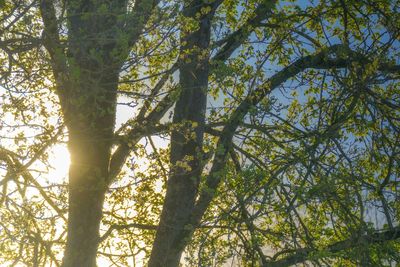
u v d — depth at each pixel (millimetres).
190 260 10867
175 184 13117
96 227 12617
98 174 12125
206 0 10109
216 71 10344
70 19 9062
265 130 12312
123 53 8031
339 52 12711
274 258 11156
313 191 10742
